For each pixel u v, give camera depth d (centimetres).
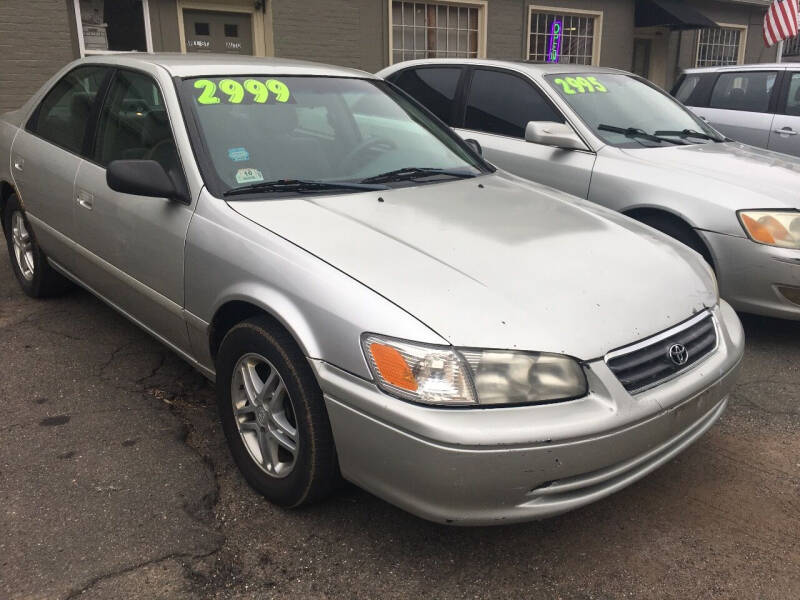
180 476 278
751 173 429
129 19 884
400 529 251
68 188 366
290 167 301
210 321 272
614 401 213
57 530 242
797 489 279
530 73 513
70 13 838
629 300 237
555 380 209
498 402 204
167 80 312
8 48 795
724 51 1641
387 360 209
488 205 302
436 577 229
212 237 267
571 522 258
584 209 318
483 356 206
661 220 429
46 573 222
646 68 1538
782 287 390
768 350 416
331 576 228
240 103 316
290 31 983
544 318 218
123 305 348
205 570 228
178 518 252
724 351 257
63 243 386
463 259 242
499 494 205
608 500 271
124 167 272
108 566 227
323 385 223
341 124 337
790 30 1297
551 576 231
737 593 224
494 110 530
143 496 264
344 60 1041
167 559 231
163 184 280
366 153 330
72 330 416
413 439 203
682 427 237
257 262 248
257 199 276
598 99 508
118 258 329
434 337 207
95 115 362
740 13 1627
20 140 428
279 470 256
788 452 306
